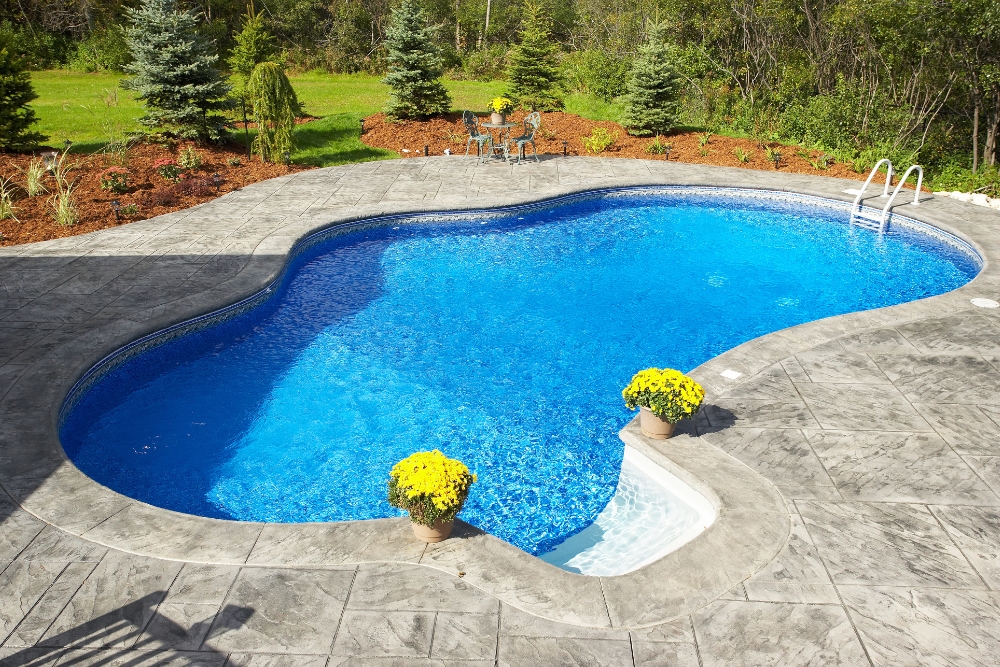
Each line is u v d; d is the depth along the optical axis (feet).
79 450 22.11
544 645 13.61
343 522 16.98
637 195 48.06
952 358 25.29
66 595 14.67
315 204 42.32
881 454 19.72
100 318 27.68
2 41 46.68
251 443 22.67
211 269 32.71
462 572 15.38
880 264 37.91
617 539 18.48
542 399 25.32
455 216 42.29
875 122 58.85
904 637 13.85
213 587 14.90
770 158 54.24
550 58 68.95
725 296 33.91
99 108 64.69
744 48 74.59
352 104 73.87
